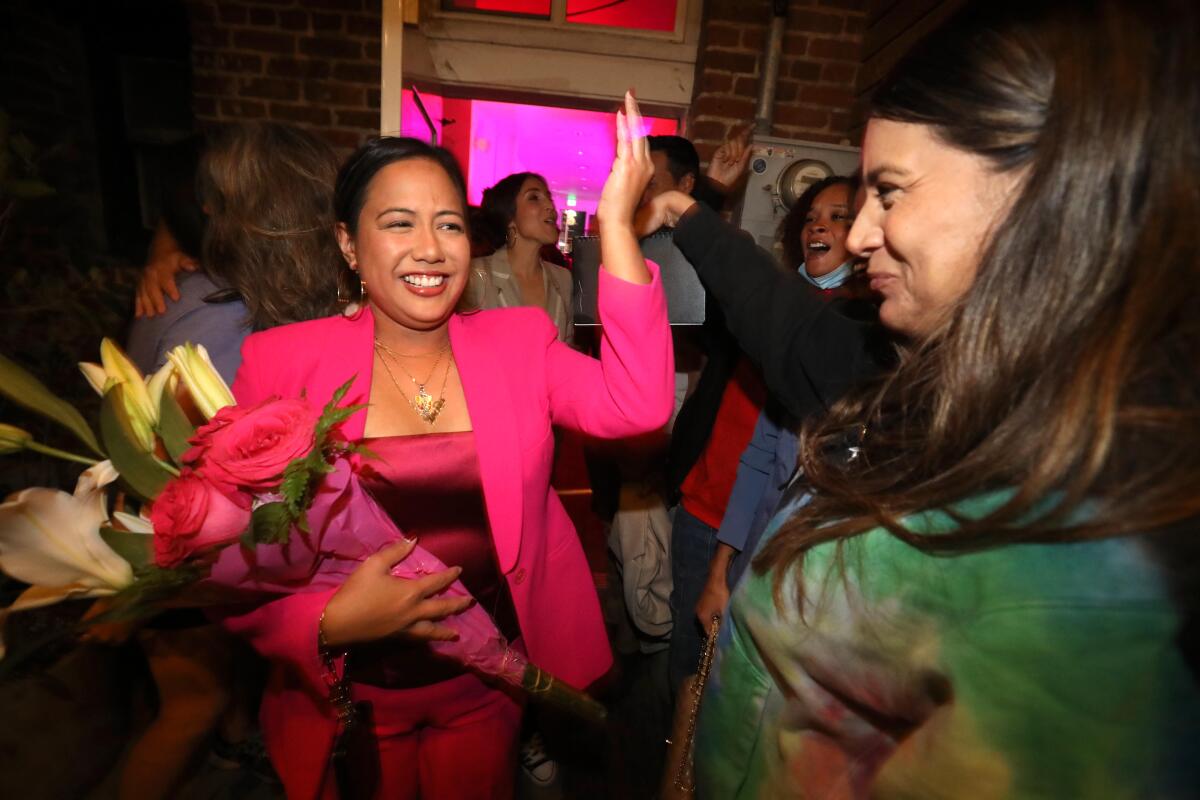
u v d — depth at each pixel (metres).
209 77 2.56
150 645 1.13
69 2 2.25
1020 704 0.36
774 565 0.58
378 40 2.59
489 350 1.07
